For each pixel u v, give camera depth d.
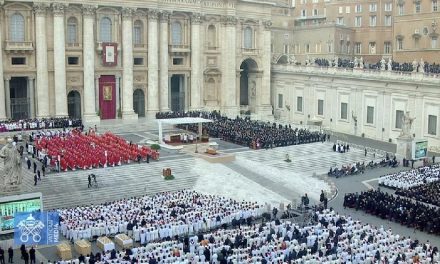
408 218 45.56
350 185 58.75
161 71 87.56
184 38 90.38
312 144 74.69
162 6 86.06
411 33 91.88
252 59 97.88
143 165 59.12
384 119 81.00
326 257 35.06
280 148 71.81
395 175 58.53
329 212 46.47
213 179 57.47
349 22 108.62
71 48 79.62
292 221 45.22
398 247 37.19
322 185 58.25
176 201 48.06
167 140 70.75
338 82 87.94
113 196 51.66
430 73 73.62
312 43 108.00
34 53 76.88
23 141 67.25
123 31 82.88
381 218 47.81
